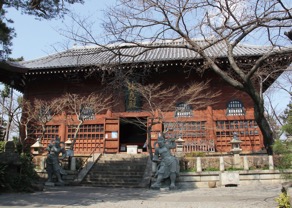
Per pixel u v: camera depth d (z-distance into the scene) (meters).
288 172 8.15
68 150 19.09
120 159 19.95
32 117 24.23
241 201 9.66
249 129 22.70
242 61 20.27
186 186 15.13
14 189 12.24
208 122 22.97
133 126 32.16
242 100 23.31
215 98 23.69
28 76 24.91
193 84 23.09
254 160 15.95
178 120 23.23
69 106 24.75
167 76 24.36
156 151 15.04
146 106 23.69
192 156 18.17
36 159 18.39
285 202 6.90
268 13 11.19
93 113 24.06
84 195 11.74
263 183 14.95
